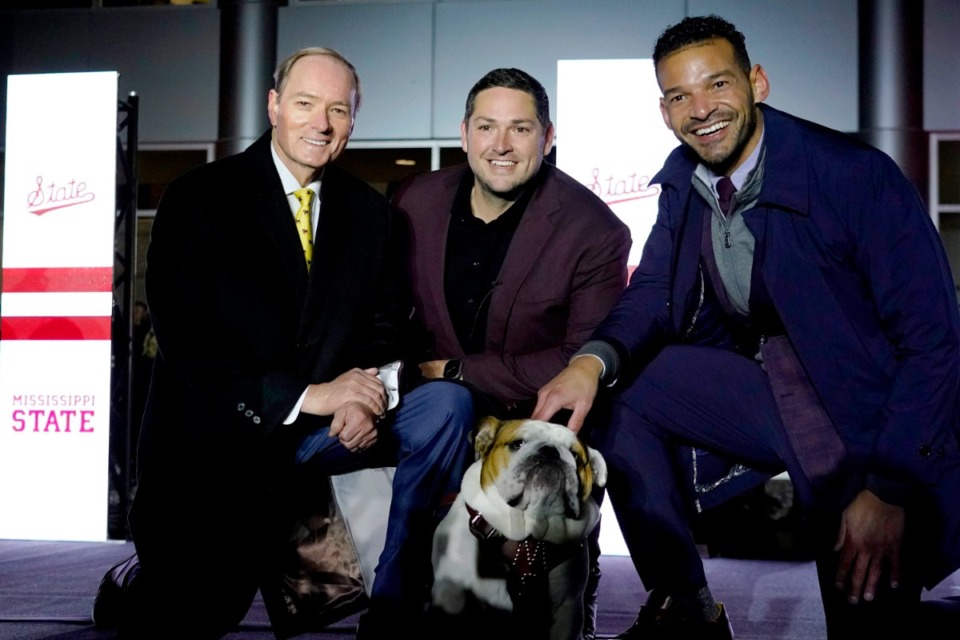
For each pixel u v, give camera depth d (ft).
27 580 13.74
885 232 7.34
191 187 8.33
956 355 7.12
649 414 8.20
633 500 8.07
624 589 13.74
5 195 19.44
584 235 9.55
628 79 17.56
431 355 9.64
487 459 7.24
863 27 23.44
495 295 9.51
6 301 19.40
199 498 7.95
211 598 7.96
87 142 19.26
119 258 20.65
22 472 19.29
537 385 9.19
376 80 24.97
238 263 8.20
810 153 7.68
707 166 8.13
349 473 8.59
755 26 23.81
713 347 8.40
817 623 11.05
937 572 7.27
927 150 23.44
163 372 8.23
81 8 26.09
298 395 7.86
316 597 8.42
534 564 7.04
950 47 23.47
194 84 25.57
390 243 9.05
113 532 20.11
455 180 9.98
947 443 7.27
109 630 9.75
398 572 7.76
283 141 8.68
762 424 8.07
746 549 18.40
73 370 19.24
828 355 7.56
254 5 25.11
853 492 7.53
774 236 7.64
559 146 17.63
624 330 8.25
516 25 24.58
